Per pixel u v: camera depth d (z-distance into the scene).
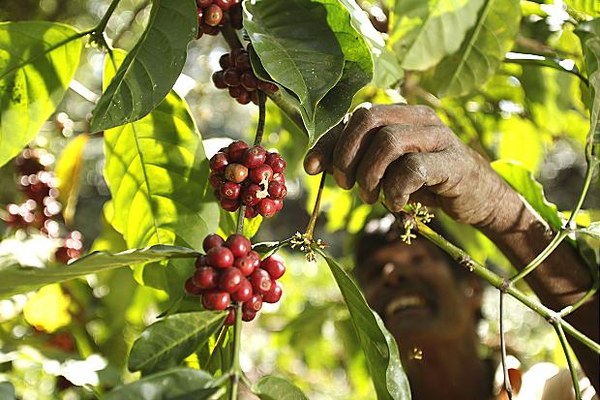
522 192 1.94
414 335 2.66
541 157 2.84
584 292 1.84
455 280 2.72
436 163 1.44
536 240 1.77
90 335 2.49
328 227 2.94
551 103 2.64
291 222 6.13
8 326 2.43
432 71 2.01
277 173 1.29
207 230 1.66
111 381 1.95
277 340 3.48
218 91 3.13
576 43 2.28
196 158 1.65
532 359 4.48
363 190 1.43
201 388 1.07
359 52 1.32
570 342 1.94
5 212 2.22
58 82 1.55
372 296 2.74
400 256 2.70
